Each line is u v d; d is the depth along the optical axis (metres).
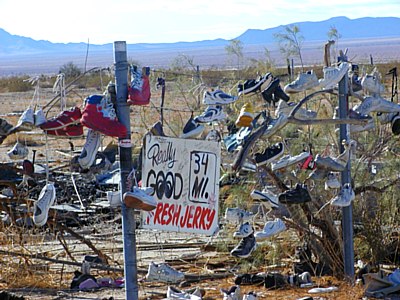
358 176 17.41
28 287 15.59
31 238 16.89
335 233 16.45
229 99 13.14
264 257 17.31
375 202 17.62
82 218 22.05
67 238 20.05
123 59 10.57
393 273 15.26
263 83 14.08
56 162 27.11
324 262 16.42
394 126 15.93
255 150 16.84
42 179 20.64
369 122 15.63
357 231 17.45
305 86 14.29
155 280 13.10
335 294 14.59
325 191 16.52
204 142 11.88
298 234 17.16
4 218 17.38
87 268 16.03
